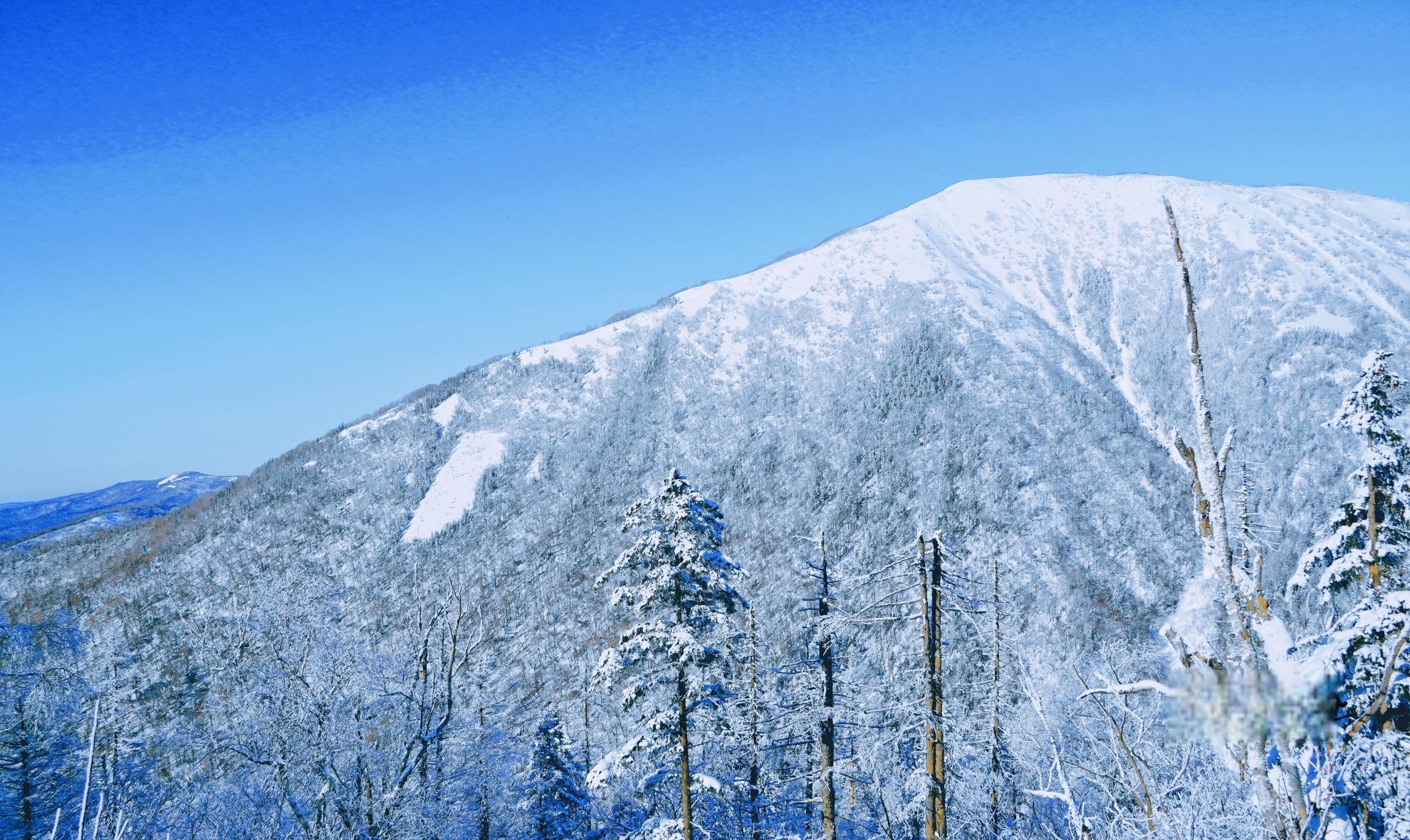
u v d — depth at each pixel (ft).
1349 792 15.81
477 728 87.81
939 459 384.06
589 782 61.05
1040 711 24.52
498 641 295.28
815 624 60.59
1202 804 21.98
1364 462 33.40
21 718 72.84
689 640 57.62
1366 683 17.89
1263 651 15.65
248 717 78.33
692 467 438.81
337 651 83.30
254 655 87.81
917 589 52.54
